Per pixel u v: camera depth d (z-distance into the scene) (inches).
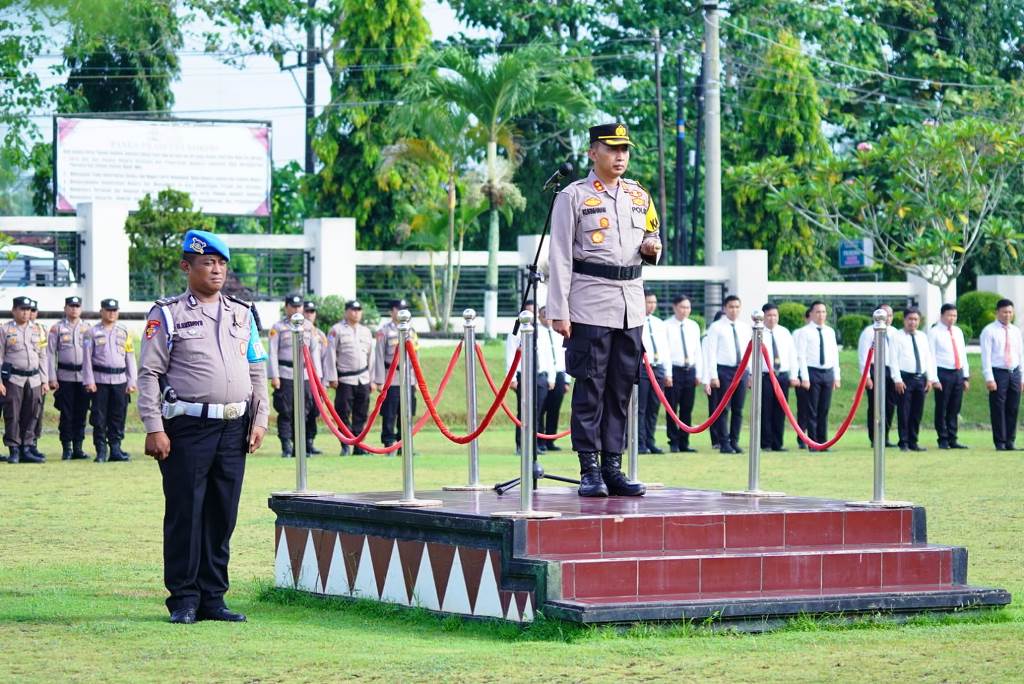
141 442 1053.8
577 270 419.5
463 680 290.2
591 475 425.7
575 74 2054.6
